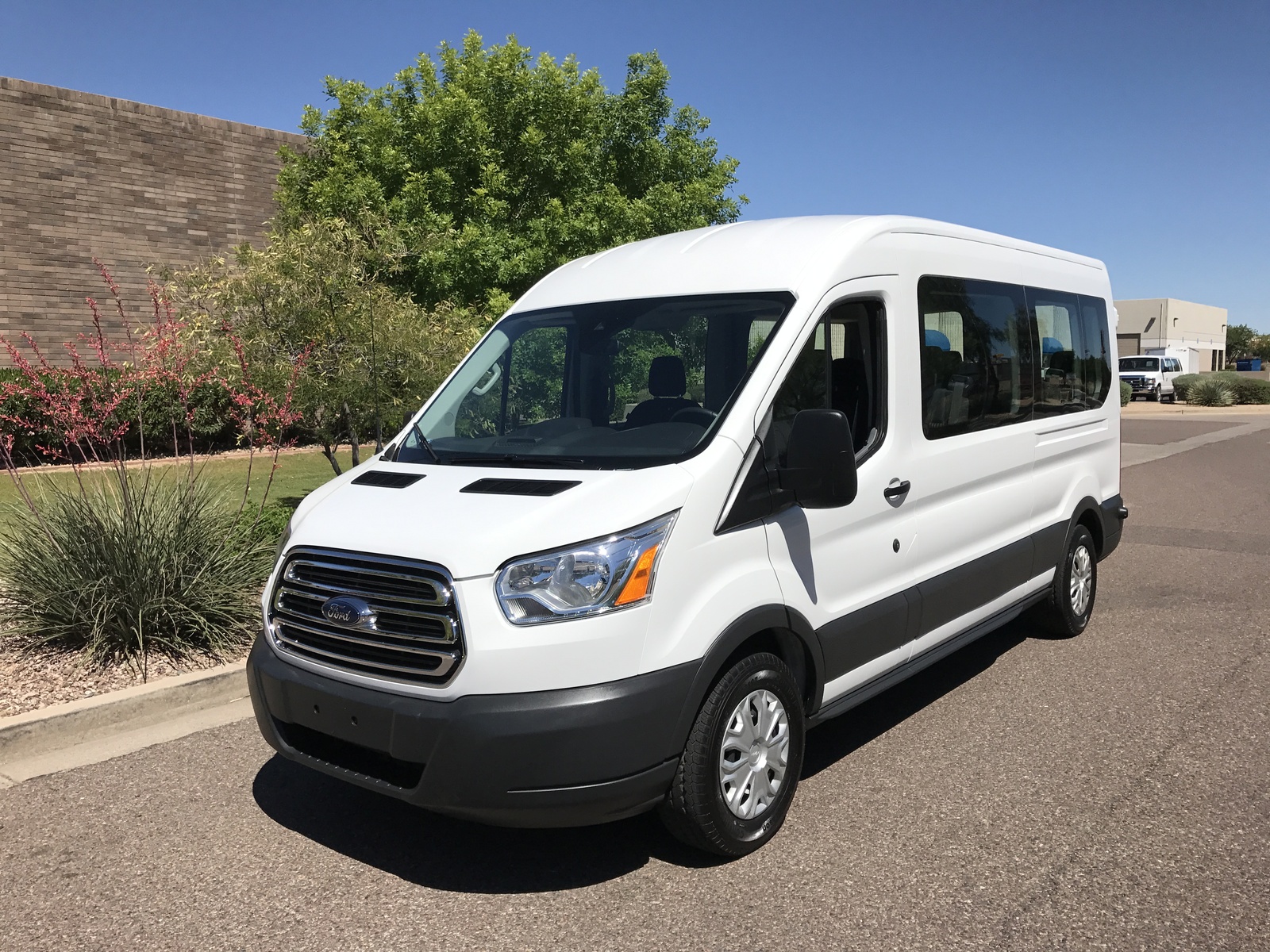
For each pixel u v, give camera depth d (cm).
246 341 834
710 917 342
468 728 326
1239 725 515
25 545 598
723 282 445
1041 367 618
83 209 1504
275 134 1734
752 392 394
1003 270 585
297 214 1209
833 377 445
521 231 1251
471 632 330
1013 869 371
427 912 347
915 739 505
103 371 658
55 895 357
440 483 394
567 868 378
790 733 400
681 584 351
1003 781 450
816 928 333
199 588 596
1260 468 1722
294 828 409
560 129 1272
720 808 366
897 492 463
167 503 620
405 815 423
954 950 320
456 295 1170
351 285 876
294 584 378
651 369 429
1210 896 351
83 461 739
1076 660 634
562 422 435
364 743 348
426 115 1211
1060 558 645
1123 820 410
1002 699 563
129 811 424
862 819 415
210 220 1656
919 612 482
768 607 382
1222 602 777
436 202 1217
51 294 1475
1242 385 3991
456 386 484
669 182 1370
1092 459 697
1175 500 1345
